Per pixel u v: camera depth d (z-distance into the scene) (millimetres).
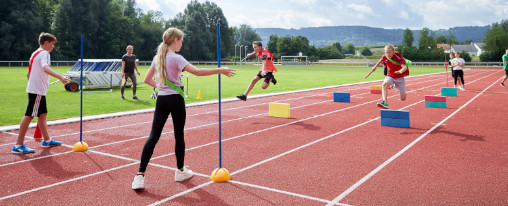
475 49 141625
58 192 3891
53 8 66250
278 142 6246
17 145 5465
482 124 7902
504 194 3779
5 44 53000
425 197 3703
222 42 101500
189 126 7773
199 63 81812
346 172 4547
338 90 16891
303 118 8859
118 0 89938
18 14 54125
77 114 9172
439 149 5707
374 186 4035
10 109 9961
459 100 12602
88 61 16750
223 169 4297
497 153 5438
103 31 70188
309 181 4203
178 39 4020
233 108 10672
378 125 7891
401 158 5199
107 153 5520
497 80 24594
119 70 17125
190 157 5273
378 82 22453
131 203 3574
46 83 5625
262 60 9961
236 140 6406
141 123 8117
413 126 7727
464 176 4367
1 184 4141
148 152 3924
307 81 23672
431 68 54312
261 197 3707
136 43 76562
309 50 124000
